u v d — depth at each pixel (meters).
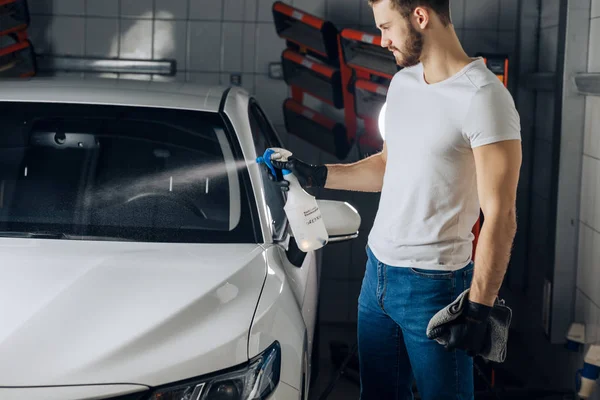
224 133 2.44
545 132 4.07
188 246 2.09
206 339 1.62
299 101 4.45
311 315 2.33
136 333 1.57
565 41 3.39
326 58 4.31
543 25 4.21
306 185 2.16
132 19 4.42
